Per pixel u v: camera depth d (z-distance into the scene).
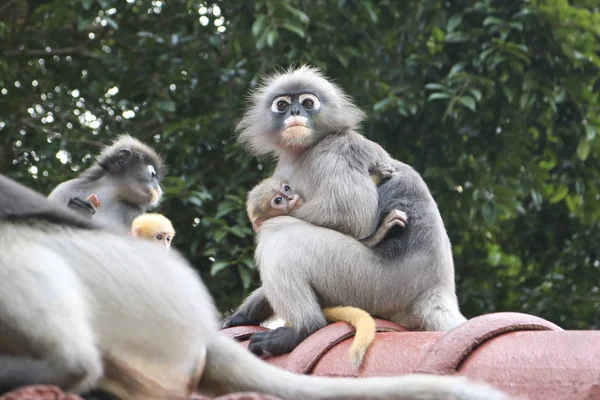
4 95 18.98
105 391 5.09
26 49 19.36
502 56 16.33
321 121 10.82
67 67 19.59
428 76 17.08
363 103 17.11
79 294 4.84
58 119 19.34
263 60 16.83
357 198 10.03
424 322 9.71
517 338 6.71
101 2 16.72
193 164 17.27
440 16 17.09
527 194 17.73
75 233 5.12
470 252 18.95
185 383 5.23
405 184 10.38
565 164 18.05
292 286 9.42
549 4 16.94
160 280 5.17
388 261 9.80
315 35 17.08
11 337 4.63
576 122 17.45
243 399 4.75
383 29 17.69
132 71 18.23
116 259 5.09
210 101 18.14
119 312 4.99
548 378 6.14
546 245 19.59
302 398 5.46
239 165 17.23
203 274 16.52
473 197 16.94
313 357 8.18
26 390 4.33
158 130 18.39
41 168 18.48
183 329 5.19
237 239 16.20
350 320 8.55
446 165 17.17
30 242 4.87
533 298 19.19
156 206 15.13
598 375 5.89
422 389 5.15
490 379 6.45
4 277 4.66
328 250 9.60
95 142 18.42
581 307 19.30
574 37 16.88
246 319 10.38
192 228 16.64
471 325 6.97
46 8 18.80
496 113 16.92
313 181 10.38
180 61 18.19
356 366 7.70
